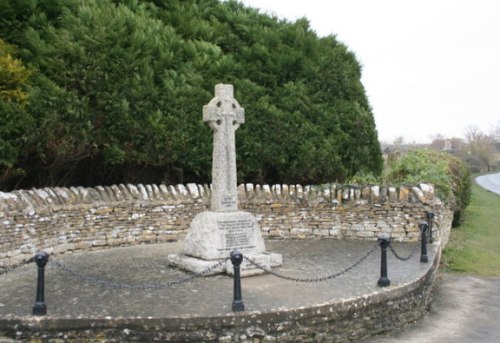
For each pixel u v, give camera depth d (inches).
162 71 498.0
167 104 484.7
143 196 473.4
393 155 820.0
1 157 378.9
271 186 549.6
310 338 258.2
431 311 336.2
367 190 504.4
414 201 487.2
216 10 608.4
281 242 483.8
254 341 245.3
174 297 276.4
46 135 407.5
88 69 432.8
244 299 272.7
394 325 296.5
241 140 535.5
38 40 421.7
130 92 456.8
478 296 374.6
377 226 496.7
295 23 629.6
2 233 355.9
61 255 408.8
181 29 557.3
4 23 422.9
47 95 404.2
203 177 554.6
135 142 468.1
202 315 241.9
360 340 275.3
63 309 251.0
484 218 860.6
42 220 394.6
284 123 557.3
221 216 344.2
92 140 443.5
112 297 275.7
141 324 236.7
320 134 579.5
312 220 512.4
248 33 596.4
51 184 466.9
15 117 382.0
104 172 509.0
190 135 497.0
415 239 484.4
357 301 275.7
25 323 233.3
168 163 505.4
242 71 561.9
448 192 566.6
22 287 298.5
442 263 479.2
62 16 447.2
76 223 427.2
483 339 281.0
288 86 576.7
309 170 569.9
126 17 478.9
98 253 419.2
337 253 423.5
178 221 487.5
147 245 460.8
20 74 389.7
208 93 510.6
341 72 610.9
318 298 275.6
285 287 301.4
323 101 601.0
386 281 305.4
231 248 343.6
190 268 341.1
